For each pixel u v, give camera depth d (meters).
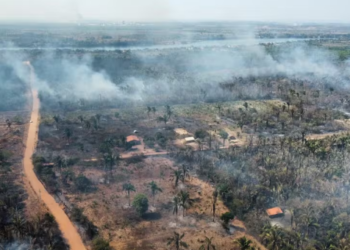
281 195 109.94
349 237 88.25
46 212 102.56
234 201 107.31
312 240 89.94
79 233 94.94
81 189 116.50
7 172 125.44
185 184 121.19
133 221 100.94
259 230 96.00
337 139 150.25
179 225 99.75
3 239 89.50
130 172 128.75
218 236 95.12
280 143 148.88
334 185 115.06
